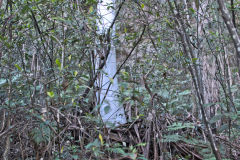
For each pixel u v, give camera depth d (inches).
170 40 125.7
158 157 109.5
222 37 126.7
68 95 91.8
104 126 88.4
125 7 124.3
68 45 112.2
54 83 95.0
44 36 108.4
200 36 132.4
